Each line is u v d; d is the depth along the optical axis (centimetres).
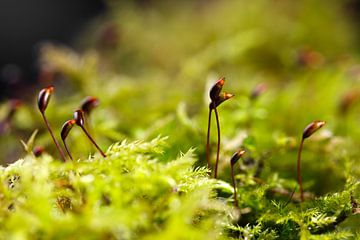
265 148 13
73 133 13
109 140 14
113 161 10
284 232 10
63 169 10
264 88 14
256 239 10
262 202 11
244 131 13
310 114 15
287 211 10
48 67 18
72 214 9
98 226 8
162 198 10
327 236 10
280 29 25
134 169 10
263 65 24
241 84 18
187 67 22
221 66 23
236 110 15
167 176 9
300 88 17
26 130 15
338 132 15
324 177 12
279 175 12
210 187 10
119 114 16
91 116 15
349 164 11
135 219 9
